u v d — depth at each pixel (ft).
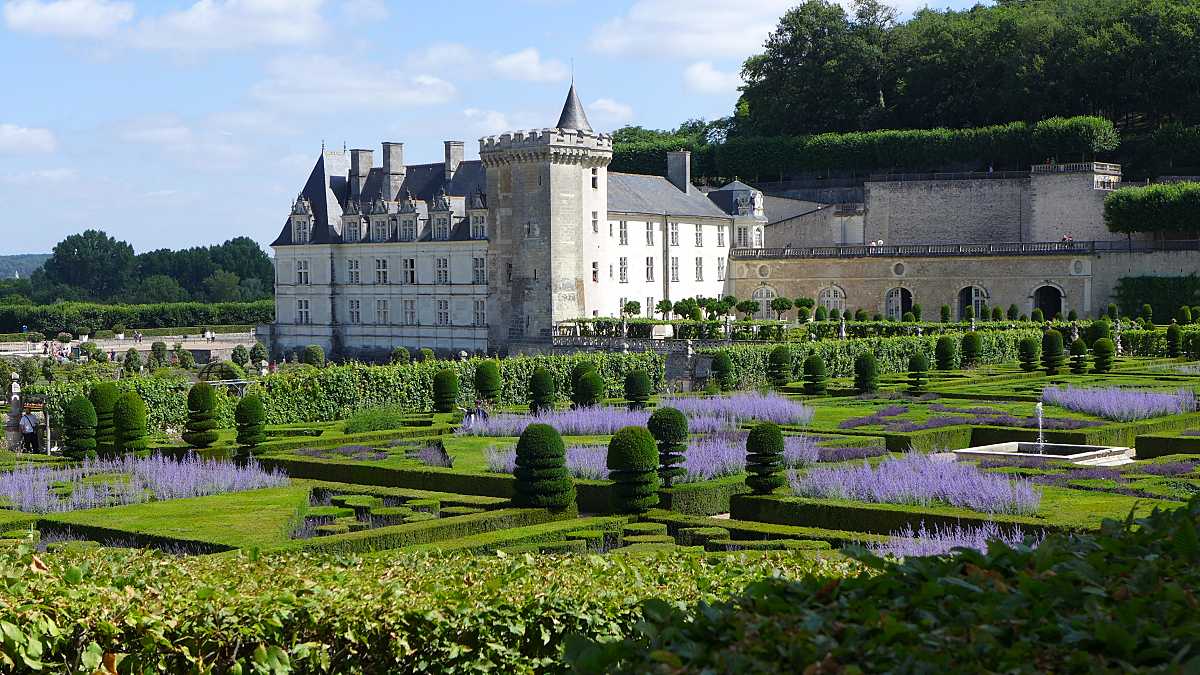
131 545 112.78
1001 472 141.18
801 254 467.11
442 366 237.25
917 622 35.47
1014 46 510.58
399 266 444.14
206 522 118.21
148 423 202.59
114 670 60.44
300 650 62.08
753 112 587.27
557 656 64.34
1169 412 199.11
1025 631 34.01
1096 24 501.15
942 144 494.59
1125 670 30.89
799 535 114.62
